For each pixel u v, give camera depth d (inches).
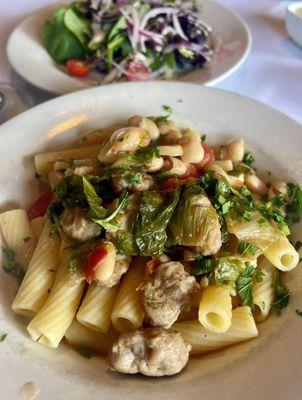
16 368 5.4
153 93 8.4
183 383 5.3
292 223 6.9
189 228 6.0
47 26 10.9
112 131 8.1
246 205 6.4
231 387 5.1
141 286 5.9
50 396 5.1
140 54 10.5
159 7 10.9
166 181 6.6
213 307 5.6
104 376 5.5
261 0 12.4
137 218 6.2
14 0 12.7
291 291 6.1
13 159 7.6
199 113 8.2
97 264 5.7
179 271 5.8
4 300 6.2
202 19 11.5
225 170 7.2
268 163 7.6
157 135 7.3
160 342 5.4
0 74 10.5
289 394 4.9
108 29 10.8
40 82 9.8
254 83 9.8
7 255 6.8
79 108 8.2
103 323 6.0
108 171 6.6
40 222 7.2
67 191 6.6
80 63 10.6
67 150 7.9
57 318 5.9
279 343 5.5
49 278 6.3
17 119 7.9
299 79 9.8
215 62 10.4
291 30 10.6
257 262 6.5
